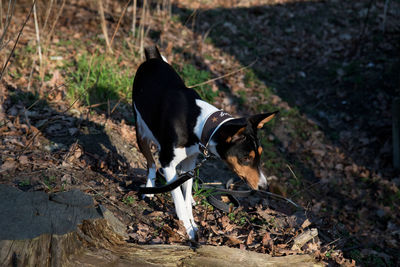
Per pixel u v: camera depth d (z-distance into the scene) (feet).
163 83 11.73
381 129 22.34
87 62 19.88
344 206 18.17
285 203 15.81
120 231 9.55
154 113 11.23
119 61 21.44
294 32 29.96
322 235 13.93
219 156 10.33
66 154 13.42
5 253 7.64
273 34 29.53
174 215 11.82
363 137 21.95
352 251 14.48
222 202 12.75
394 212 18.40
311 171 19.69
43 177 11.89
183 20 28.63
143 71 12.73
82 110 16.69
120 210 11.42
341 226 16.58
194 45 25.91
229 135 9.71
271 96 23.54
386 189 19.30
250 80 24.34
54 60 19.67
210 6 31.81
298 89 24.82
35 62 18.99
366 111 23.47
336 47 28.40
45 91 17.11
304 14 32.24
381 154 21.16
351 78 25.40
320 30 30.32
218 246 10.19
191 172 10.53
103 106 17.61
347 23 31.12
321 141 21.50
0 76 11.73
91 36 23.36
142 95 11.98
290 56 27.58
